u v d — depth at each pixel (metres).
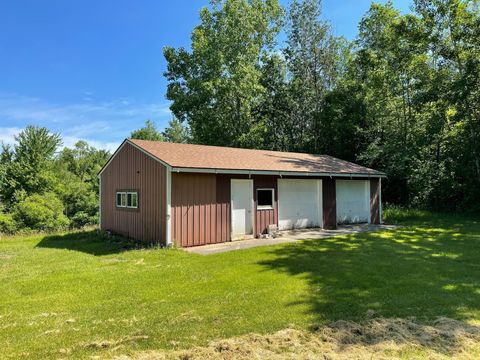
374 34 22.34
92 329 4.26
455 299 5.10
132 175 12.40
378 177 16.16
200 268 7.44
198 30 26.22
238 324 4.29
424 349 3.55
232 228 11.52
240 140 26.00
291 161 14.50
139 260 8.46
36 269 7.87
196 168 10.30
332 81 25.94
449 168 19.09
